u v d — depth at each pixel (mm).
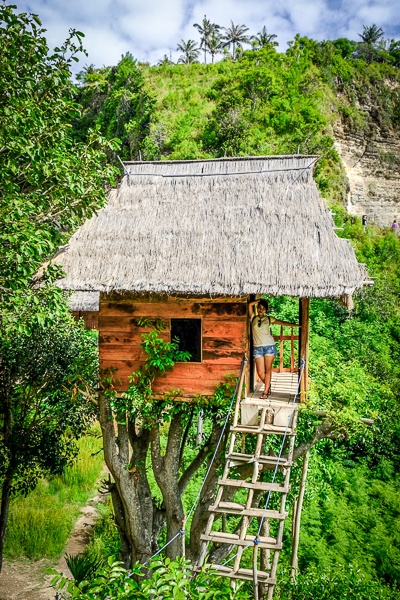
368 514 16719
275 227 9586
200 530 11680
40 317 7391
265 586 9258
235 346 9531
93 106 55312
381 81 57812
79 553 14750
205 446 11945
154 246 9641
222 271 8938
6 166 7199
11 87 7023
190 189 10727
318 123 46188
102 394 10359
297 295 8477
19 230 6844
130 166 11328
